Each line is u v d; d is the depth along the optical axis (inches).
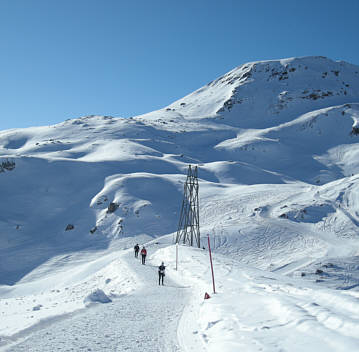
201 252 1481.3
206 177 5275.6
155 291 652.7
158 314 408.2
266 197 3666.3
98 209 3629.4
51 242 3036.4
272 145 7815.0
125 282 864.3
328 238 2450.8
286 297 397.7
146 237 3011.8
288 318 291.0
